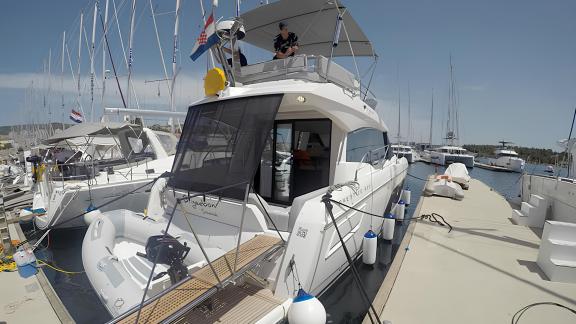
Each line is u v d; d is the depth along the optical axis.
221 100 3.30
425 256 3.97
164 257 2.33
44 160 7.16
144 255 3.26
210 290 2.01
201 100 3.54
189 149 3.38
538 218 5.23
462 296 3.00
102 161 7.82
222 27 3.50
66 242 5.75
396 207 5.86
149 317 1.81
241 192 2.76
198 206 3.13
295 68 3.59
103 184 6.17
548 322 2.57
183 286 2.07
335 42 3.73
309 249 2.38
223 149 3.02
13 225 6.49
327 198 2.61
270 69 3.77
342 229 2.98
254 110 2.95
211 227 3.04
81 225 6.21
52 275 4.32
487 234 4.85
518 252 4.10
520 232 4.96
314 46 5.63
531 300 2.91
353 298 3.18
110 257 3.08
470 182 10.51
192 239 3.10
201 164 3.19
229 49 3.79
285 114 3.94
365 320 2.64
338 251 2.92
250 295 2.31
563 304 2.84
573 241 3.40
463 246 4.33
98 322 3.17
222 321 2.00
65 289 3.87
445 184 7.88
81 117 15.12
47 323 2.80
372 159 4.49
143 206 6.80
